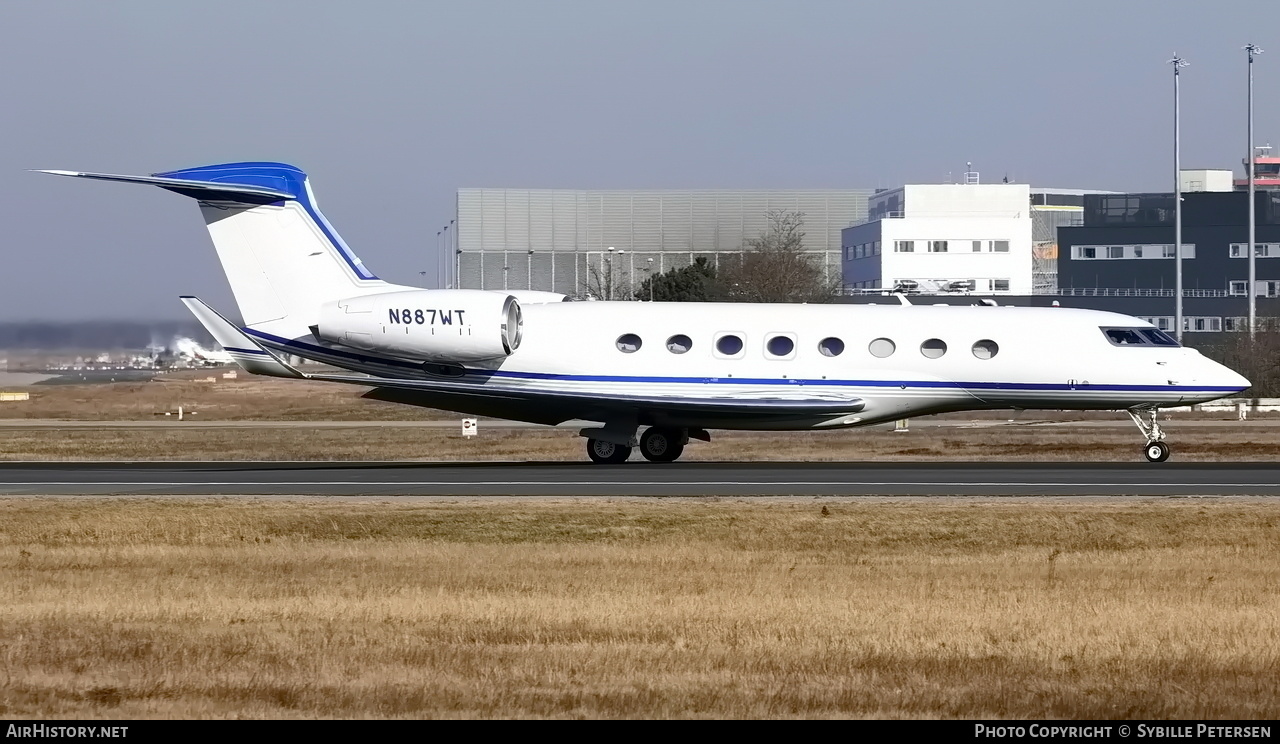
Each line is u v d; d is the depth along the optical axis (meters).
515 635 46.31
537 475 107.12
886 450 144.25
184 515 78.81
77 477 107.44
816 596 53.88
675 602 52.31
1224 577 59.22
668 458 124.44
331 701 38.12
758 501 86.50
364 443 159.25
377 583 56.88
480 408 124.31
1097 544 69.94
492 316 118.38
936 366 119.38
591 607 51.12
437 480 102.81
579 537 72.25
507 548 67.75
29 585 56.56
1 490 96.25
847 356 119.50
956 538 71.88
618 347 120.25
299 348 123.00
